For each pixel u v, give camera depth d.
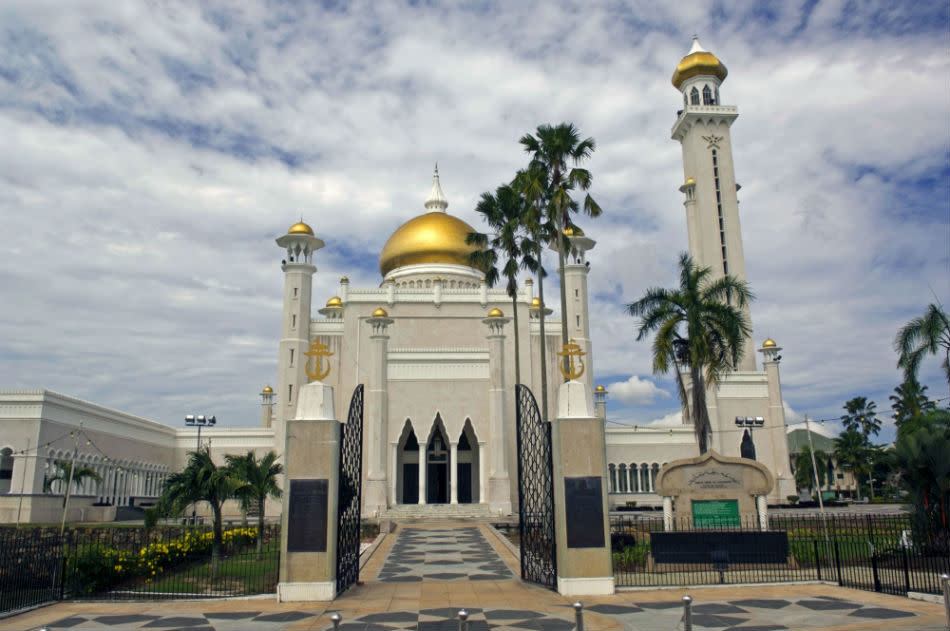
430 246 67.25
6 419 45.81
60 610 15.45
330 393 17.38
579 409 17.27
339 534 16.89
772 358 68.56
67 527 36.50
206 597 17.19
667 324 29.09
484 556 24.95
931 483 21.94
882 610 14.48
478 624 13.44
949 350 30.59
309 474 16.44
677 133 84.56
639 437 64.94
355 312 62.22
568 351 17.97
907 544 21.50
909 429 35.44
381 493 49.72
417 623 13.62
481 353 55.38
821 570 20.06
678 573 19.62
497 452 50.19
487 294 63.19
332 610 14.94
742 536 20.78
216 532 21.42
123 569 19.47
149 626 13.66
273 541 32.41
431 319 62.59
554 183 33.88
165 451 64.62
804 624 13.27
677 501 24.38
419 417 53.97
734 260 77.44
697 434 28.70
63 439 48.38
